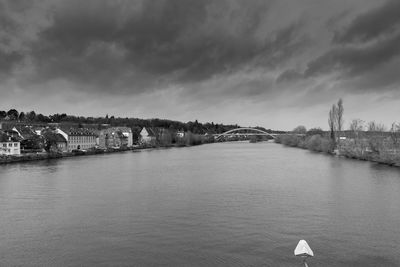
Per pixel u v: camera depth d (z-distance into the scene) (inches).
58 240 1446.9
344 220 1707.7
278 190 2429.9
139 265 1216.2
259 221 1685.5
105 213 1831.9
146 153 6643.7
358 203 2038.6
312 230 1560.0
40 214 1825.8
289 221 1689.2
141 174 3307.1
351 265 1219.9
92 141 7696.9
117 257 1280.8
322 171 3449.8
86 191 2421.3
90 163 4443.9
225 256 1282.0
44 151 5713.6
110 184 2711.6
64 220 1715.1
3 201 2124.8
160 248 1355.8
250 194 2292.1
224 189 2475.4
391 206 1968.5
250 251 1328.7
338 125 5890.8
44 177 3095.5
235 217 1749.5
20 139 5521.7
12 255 1306.6
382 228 1589.6
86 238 1466.5
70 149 6727.4
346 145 5590.6
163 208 1925.4
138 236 1481.3
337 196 2224.4
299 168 3732.8
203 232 1528.1
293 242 1417.3
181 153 6619.1
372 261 1251.2
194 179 2965.1
